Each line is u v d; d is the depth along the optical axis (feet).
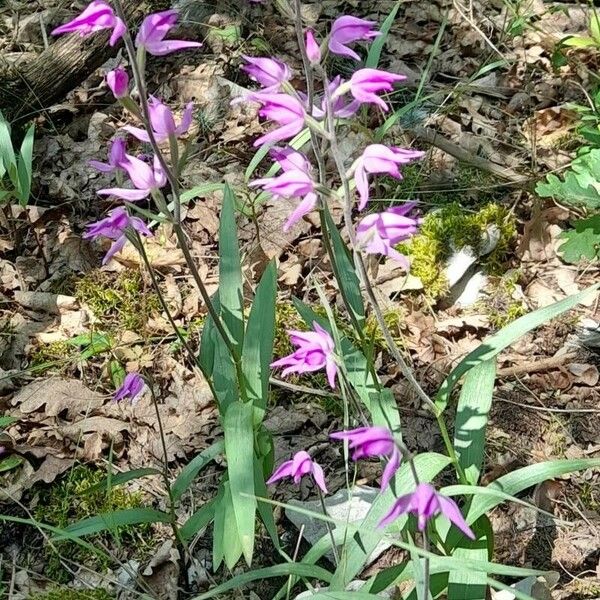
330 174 2.95
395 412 1.61
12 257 2.82
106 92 3.44
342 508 2.01
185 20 3.67
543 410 2.26
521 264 2.64
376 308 1.40
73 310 2.63
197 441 2.26
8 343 2.54
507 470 2.13
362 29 1.36
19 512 2.12
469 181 2.88
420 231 2.65
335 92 1.29
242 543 1.59
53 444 2.25
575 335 2.43
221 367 1.85
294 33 3.61
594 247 2.24
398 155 1.25
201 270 2.71
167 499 2.14
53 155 3.16
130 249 2.75
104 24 1.30
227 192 1.90
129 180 3.03
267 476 1.90
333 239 1.74
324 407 2.30
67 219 2.92
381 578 1.54
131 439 2.28
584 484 2.07
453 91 3.02
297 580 1.77
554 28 3.50
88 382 2.42
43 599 1.93
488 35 3.51
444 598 1.81
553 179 2.16
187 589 1.97
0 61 3.53
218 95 3.29
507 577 1.89
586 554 1.94
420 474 1.48
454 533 1.57
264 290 1.82
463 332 2.49
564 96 3.21
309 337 1.39
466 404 1.63
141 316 2.58
